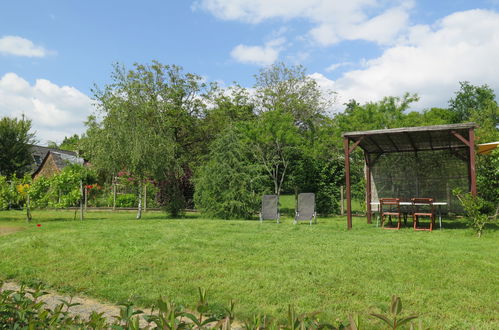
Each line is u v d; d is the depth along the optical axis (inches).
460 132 416.2
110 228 427.5
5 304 83.9
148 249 288.8
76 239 340.2
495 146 458.6
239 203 593.3
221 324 63.8
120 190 931.3
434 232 394.6
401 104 753.0
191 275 212.5
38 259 265.4
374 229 423.2
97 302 173.5
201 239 335.3
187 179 859.4
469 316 145.3
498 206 475.8
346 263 234.8
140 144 596.4
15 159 1407.5
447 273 207.6
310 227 440.5
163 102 841.5
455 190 397.7
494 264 227.1
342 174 695.1
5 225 502.0
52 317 76.1
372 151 543.5
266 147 741.3
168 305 67.0
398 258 246.7
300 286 187.3
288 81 976.9
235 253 271.7
